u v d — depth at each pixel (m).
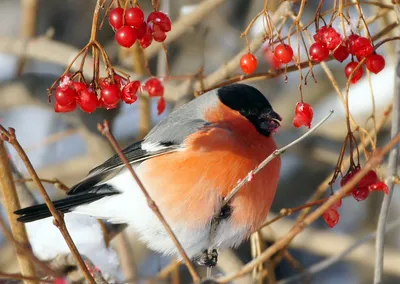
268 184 8.44
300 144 13.75
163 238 8.65
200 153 8.27
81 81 6.94
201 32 14.01
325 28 7.04
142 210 8.49
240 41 14.05
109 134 5.61
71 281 8.45
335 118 13.38
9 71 15.18
